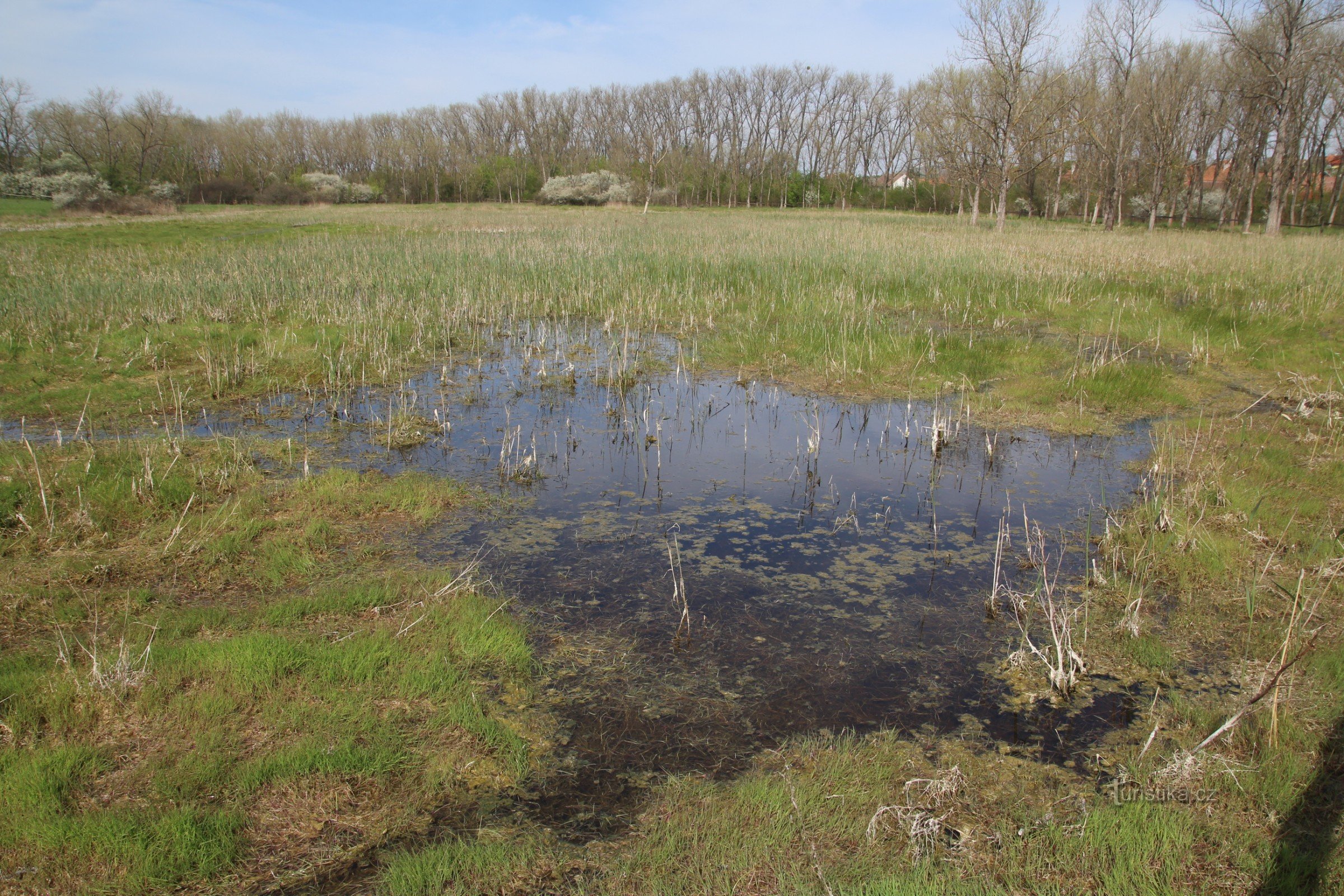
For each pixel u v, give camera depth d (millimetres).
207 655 3975
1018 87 32688
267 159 73188
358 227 30109
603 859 2975
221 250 20469
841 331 11820
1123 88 35281
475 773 3404
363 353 10875
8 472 6152
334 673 3936
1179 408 8945
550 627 4621
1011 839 3049
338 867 2914
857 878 2869
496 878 2875
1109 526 5859
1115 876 2844
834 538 5906
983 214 60719
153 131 60281
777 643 4512
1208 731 3646
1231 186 44750
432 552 5516
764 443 8055
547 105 79750
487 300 14633
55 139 61469
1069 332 12539
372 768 3340
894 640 4555
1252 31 34094
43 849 2840
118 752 3355
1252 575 5078
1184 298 14258
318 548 5445
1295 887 2771
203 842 2916
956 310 13875
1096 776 3439
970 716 3869
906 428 8219
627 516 6234
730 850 3002
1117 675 4180
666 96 76500
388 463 7250
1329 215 48375
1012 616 4816
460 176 71812
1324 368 9984
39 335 10602
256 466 6969
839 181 69812
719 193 72000
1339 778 3320
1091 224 46062
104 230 27547
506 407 9109
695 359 11242
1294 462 6965
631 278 16531
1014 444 7977
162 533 5477
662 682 4121
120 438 7531
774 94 73688
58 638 4227
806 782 3371
